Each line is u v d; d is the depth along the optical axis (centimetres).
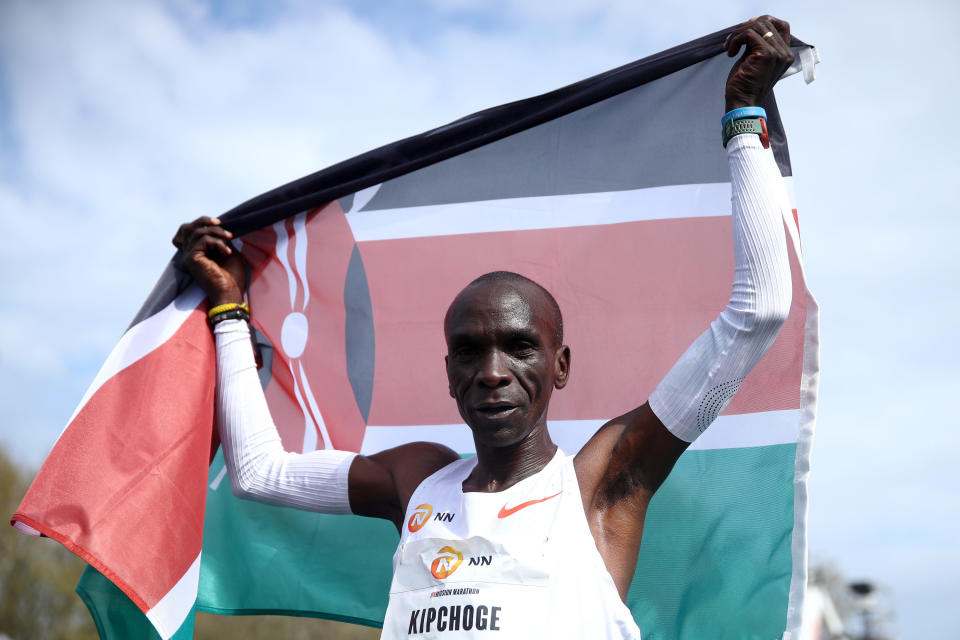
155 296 662
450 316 522
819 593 2769
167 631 561
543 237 680
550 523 478
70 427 595
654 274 655
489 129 685
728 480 605
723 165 653
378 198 717
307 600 680
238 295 672
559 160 688
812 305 595
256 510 699
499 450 512
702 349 509
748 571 589
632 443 507
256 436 625
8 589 3744
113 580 553
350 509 591
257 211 708
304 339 705
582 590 461
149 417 609
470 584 464
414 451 582
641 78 661
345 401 695
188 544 587
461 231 698
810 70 585
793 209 605
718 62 659
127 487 582
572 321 664
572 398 654
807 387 595
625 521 498
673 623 594
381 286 704
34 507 565
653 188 665
